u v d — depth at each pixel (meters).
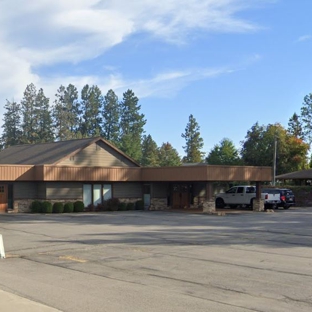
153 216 31.62
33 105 83.75
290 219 29.20
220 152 76.31
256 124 70.31
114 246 16.73
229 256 14.33
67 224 25.44
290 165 67.69
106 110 89.88
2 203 34.22
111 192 38.25
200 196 42.31
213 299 9.05
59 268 12.65
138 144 86.94
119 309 8.39
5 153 45.28
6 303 8.71
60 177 34.16
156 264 13.03
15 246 16.95
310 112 83.44
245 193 39.50
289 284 10.33
